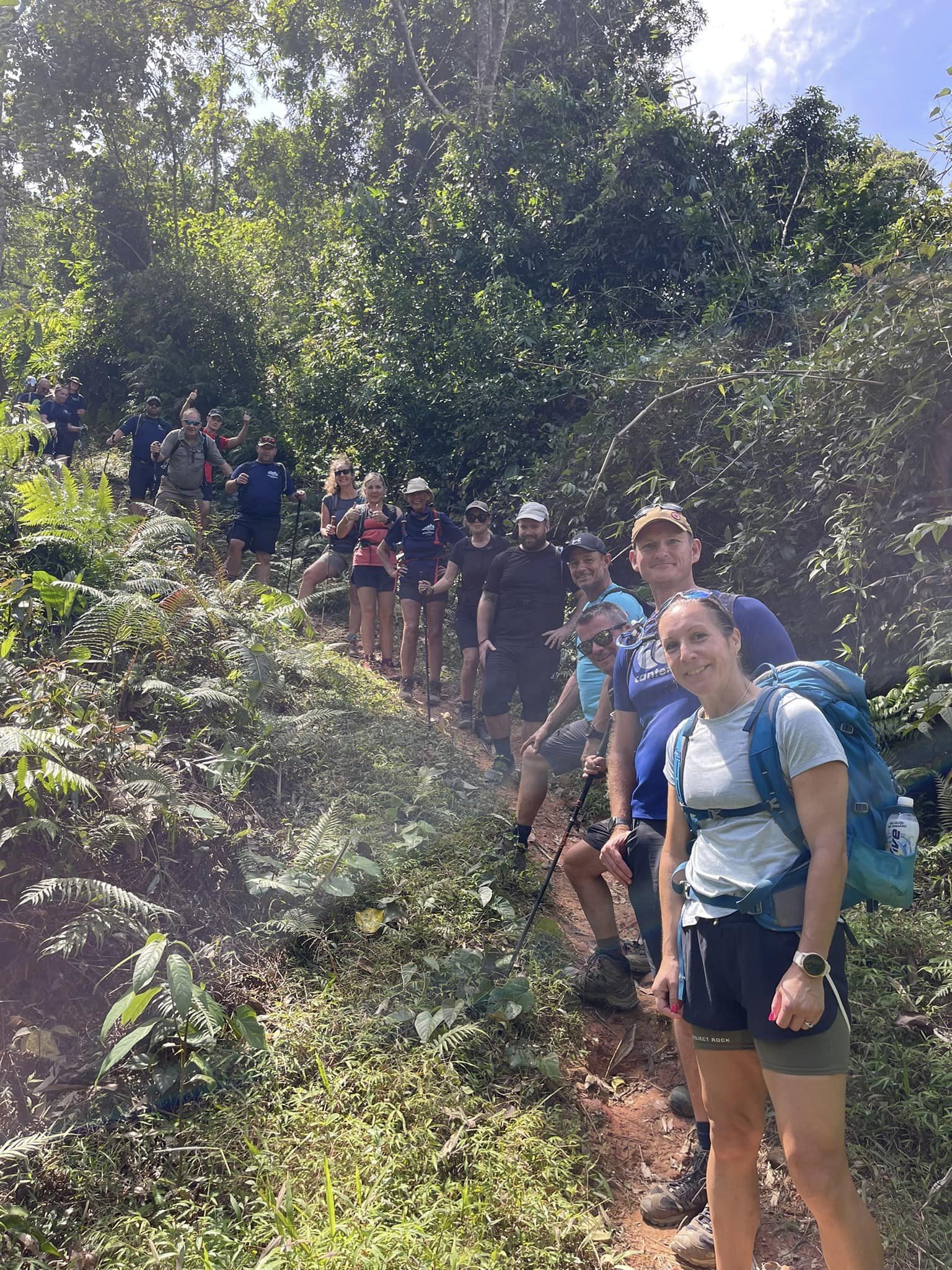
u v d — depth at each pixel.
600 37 17.95
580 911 4.77
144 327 18.28
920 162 13.02
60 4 19.62
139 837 3.76
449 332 11.99
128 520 6.33
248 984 3.54
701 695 2.40
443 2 18.41
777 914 2.22
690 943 2.42
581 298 12.28
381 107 19.97
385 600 8.29
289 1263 2.36
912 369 5.81
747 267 10.77
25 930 3.36
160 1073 2.99
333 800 4.77
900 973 3.86
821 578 6.25
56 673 4.53
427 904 4.14
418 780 5.39
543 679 6.33
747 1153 2.46
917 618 5.48
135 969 3.05
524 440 10.72
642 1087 3.57
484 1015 3.57
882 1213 2.83
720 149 12.52
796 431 6.56
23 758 3.57
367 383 12.17
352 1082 3.09
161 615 5.11
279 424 15.64
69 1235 2.48
